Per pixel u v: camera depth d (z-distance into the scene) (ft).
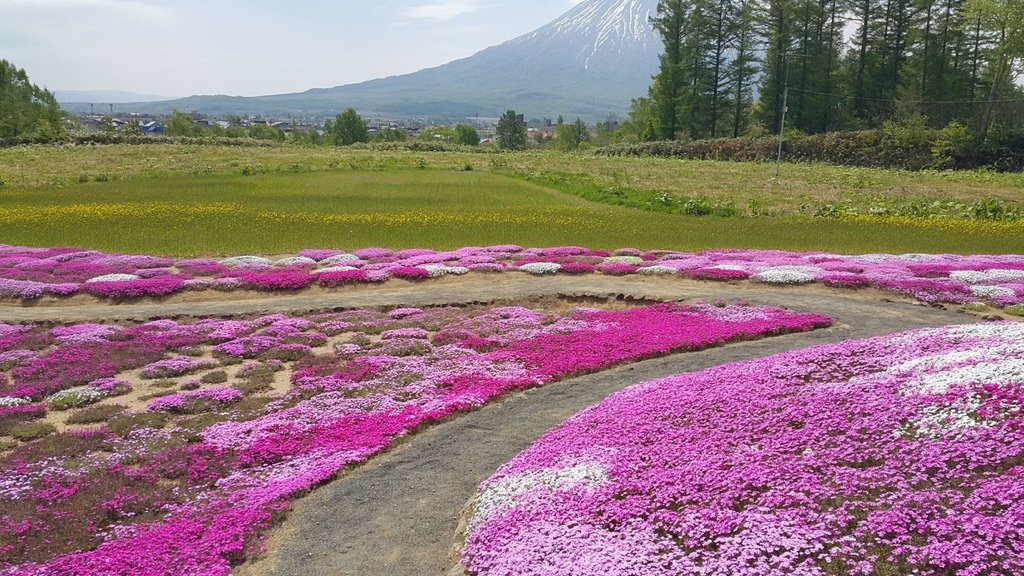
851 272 91.25
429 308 82.94
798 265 96.32
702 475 32.55
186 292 88.99
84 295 86.74
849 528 26.58
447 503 37.55
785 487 29.84
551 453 39.04
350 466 42.91
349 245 121.70
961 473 28.27
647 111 509.35
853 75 356.18
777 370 45.62
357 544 33.91
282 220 141.28
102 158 266.16
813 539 26.11
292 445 45.93
